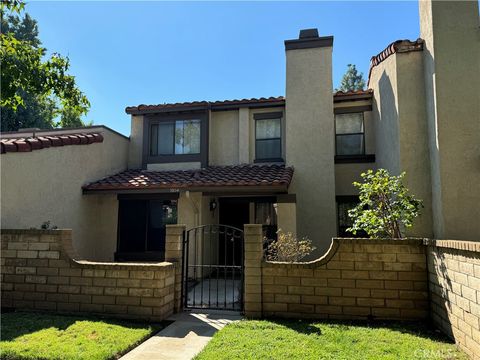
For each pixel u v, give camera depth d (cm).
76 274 712
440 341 527
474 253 456
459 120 830
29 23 2627
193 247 1172
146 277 686
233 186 1069
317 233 1167
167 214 1237
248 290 700
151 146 1384
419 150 911
